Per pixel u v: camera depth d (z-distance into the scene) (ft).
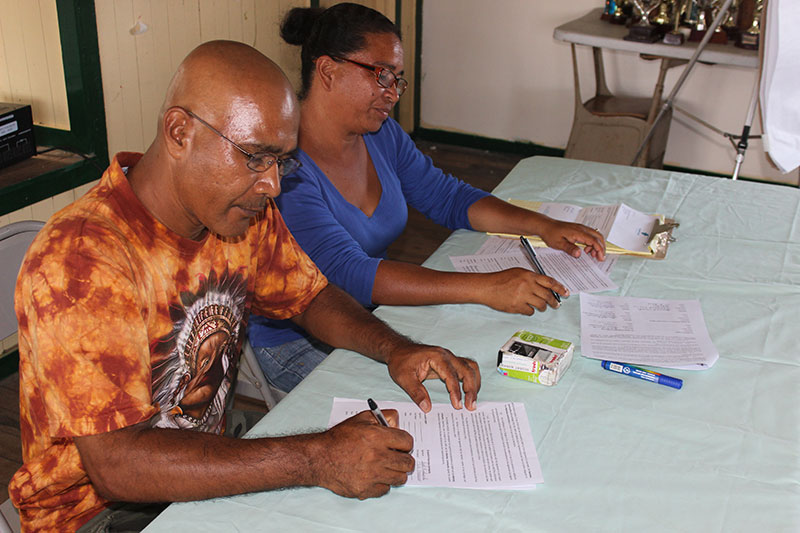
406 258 10.75
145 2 8.38
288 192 4.96
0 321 4.06
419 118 14.97
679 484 3.13
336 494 3.10
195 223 3.41
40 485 3.37
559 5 13.03
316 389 3.79
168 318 3.44
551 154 14.16
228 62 2.98
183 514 2.99
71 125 8.18
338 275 4.82
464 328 4.38
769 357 4.06
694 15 10.77
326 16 4.94
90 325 2.92
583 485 3.12
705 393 3.75
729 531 2.89
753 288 4.79
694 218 5.87
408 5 13.70
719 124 12.57
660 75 10.65
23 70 8.16
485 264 5.12
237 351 4.10
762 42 7.70
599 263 5.15
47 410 2.98
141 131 8.81
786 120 7.36
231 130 2.96
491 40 13.79
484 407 3.62
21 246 4.13
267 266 4.17
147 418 3.04
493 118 14.38
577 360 4.04
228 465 2.99
